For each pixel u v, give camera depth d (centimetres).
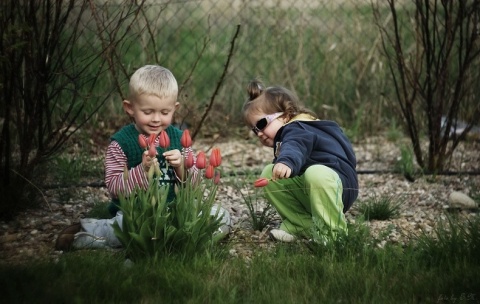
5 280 346
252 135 809
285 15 898
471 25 746
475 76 738
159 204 383
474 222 465
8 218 492
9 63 480
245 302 338
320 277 374
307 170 427
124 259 394
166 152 392
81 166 630
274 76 866
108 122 762
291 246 427
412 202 563
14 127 578
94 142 719
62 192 554
